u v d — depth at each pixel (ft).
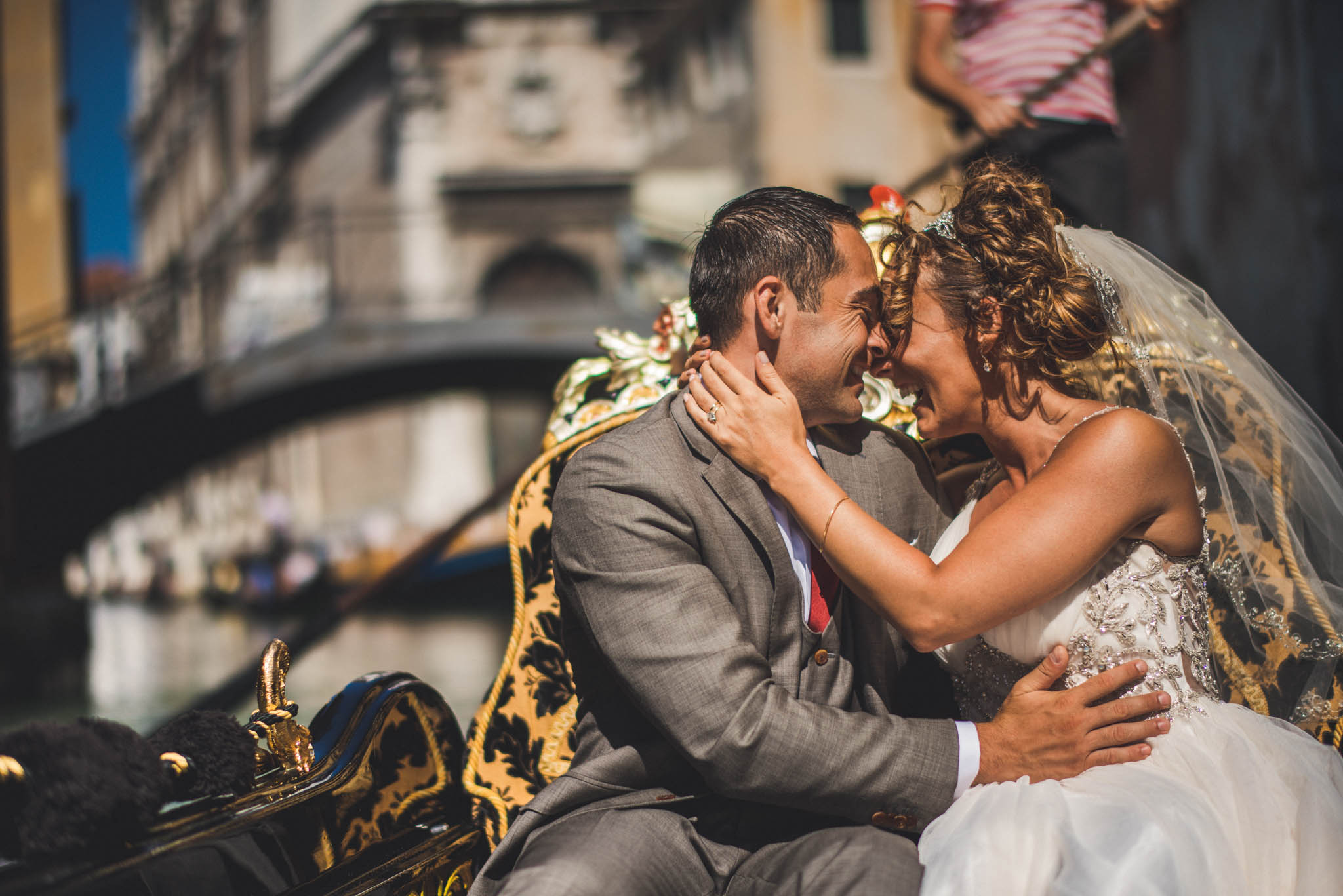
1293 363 15.66
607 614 4.79
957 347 5.24
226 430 47.19
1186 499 5.01
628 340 6.27
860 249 5.06
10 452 38.42
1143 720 4.83
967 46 8.58
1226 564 5.46
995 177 5.29
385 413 76.95
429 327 46.52
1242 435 5.55
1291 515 5.51
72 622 36.35
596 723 5.10
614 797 4.95
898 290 5.21
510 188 68.85
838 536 4.78
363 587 11.44
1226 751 4.74
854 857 4.46
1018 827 4.38
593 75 70.08
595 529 4.90
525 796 5.45
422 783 5.14
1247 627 5.58
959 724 4.78
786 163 53.06
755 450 4.91
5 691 32.42
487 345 46.65
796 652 4.97
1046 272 5.07
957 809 4.63
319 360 46.09
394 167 71.82
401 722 5.09
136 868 3.72
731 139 56.59
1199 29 15.24
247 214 96.07
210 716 4.31
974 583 4.67
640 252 48.11
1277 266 15.69
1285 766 4.79
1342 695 5.52
